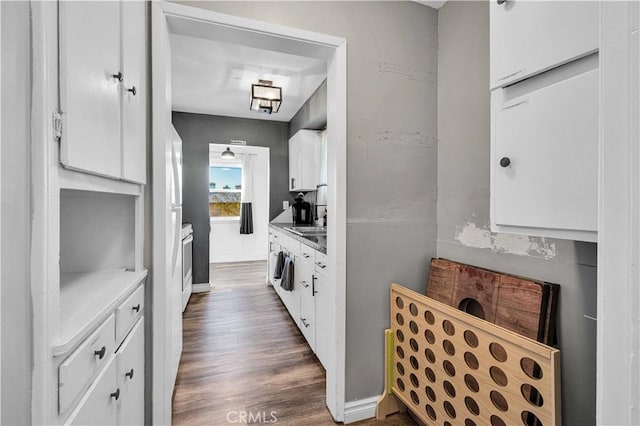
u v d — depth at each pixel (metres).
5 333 0.53
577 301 1.02
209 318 2.85
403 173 1.63
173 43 2.18
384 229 1.60
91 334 0.73
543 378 0.87
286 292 2.98
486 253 1.38
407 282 1.65
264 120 4.16
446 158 1.63
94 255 1.19
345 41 1.49
